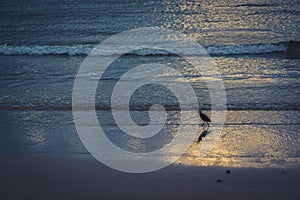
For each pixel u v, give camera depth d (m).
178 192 6.99
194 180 7.40
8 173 7.82
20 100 12.34
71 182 7.41
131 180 7.43
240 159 8.27
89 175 7.67
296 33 23.20
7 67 17.00
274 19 27.09
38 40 24.11
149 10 32.09
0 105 11.84
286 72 14.95
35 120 10.68
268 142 9.09
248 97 12.15
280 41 21.41
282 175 7.57
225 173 7.67
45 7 34.81
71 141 9.31
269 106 11.36
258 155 8.45
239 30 24.36
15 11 33.56
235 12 30.05
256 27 25.02
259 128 9.88
